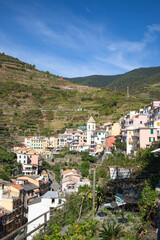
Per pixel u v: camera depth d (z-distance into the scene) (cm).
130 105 12631
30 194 5225
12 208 4088
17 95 15925
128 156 4134
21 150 8438
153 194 1326
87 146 8956
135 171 2025
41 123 12538
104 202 1698
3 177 5828
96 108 13750
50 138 10325
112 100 14362
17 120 12538
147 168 2045
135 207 1583
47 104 15475
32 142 10238
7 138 10362
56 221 1414
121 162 2217
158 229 1120
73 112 13788
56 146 10350
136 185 1873
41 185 5844
